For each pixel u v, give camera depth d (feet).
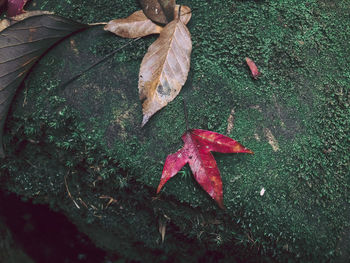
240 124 1.31
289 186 1.31
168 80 1.26
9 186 1.49
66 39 1.35
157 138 1.31
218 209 1.31
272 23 1.36
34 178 1.44
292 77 1.34
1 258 1.54
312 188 1.31
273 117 1.32
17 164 1.43
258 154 1.31
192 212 1.34
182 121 1.30
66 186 1.41
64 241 1.69
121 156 1.31
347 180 1.33
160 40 1.26
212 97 1.32
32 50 1.30
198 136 1.26
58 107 1.33
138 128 1.31
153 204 1.36
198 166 1.25
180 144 1.30
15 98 1.34
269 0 1.37
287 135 1.32
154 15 1.29
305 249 1.31
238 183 1.30
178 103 1.31
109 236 1.54
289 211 1.30
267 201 1.30
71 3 1.36
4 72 1.27
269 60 1.34
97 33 1.34
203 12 1.35
